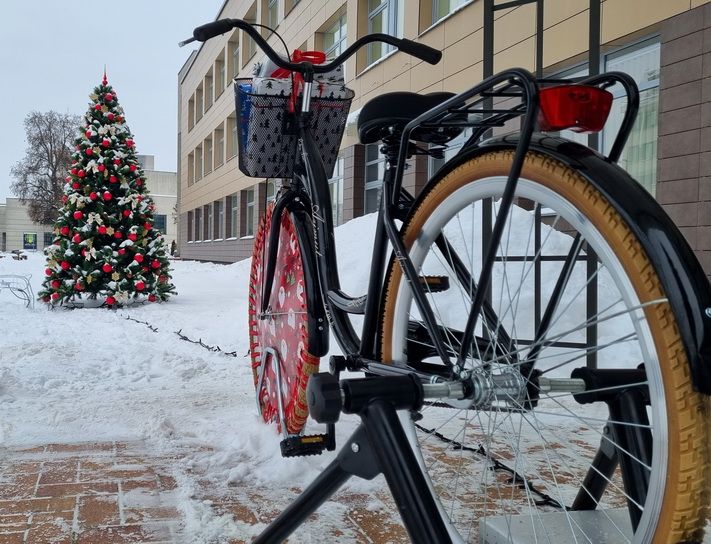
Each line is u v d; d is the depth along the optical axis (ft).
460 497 6.89
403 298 5.51
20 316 25.26
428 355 5.57
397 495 4.00
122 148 29.45
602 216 3.44
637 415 4.36
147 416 10.50
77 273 28.12
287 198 7.93
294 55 7.74
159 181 213.66
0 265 77.87
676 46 19.58
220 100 81.05
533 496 6.48
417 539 3.87
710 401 3.08
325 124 8.06
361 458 4.42
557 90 3.58
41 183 154.51
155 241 30.30
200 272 59.11
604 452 4.99
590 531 4.78
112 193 29.12
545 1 25.39
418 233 5.23
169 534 6.23
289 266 8.40
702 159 18.75
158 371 14.42
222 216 84.23
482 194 4.51
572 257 4.68
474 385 4.34
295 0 56.95
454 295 6.67
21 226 208.85
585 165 3.63
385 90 39.32
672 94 19.70
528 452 7.86
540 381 4.45
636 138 21.94
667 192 19.86
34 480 7.63
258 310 9.68
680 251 3.19
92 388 12.68
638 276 3.25
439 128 5.30
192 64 99.96
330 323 6.92
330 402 4.18
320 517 6.64
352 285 17.88
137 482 7.60
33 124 153.69
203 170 93.25
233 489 7.39
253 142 7.77
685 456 3.05
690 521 3.07
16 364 14.52
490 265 4.03
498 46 28.19
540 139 3.98
